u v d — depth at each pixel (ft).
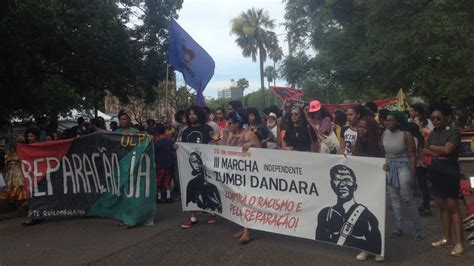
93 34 52.80
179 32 33.45
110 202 26.08
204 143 24.80
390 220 25.08
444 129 18.84
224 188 22.76
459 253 18.39
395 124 20.75
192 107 25.16
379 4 53.21
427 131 29.17
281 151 20.39
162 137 33.27
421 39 50.78
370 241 17.99
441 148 18.60
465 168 25.99
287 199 20.34
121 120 26.73
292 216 20.20
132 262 18.93
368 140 19.79
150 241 21.93
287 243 20.93
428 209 26.00
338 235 18.85
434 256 18.54
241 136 24.16
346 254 19.10
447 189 18.65
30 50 35.91
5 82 36.32
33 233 24.67
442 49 49.62
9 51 33.94
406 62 53.26
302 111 23.57
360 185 18.20
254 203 21.39
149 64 63.57
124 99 68.74
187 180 24.52
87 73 59.67
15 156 29.58
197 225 24.84
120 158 25.40
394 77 58.90
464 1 51.29
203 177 23.84
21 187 29.30
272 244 20.83
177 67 33.58
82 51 52.85
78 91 70.23
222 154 22.77
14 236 24.22
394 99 52.31
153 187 25.30
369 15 55.52
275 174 20.66
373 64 59.16
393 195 21.36
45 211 26.78
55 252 20.79
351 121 23.09
